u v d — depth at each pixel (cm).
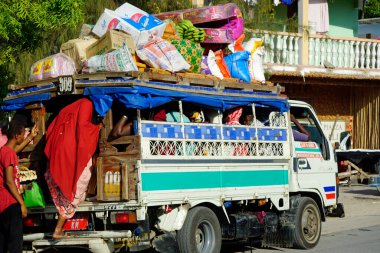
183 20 1243
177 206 1057
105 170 999
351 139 3002
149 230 1016
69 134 988
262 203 1245
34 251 1007
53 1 1191
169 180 1026
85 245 985
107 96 989
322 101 2902
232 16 1306
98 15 1755
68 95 1042
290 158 1307
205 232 1114
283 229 1331
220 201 1127
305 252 1320
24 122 976
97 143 1009
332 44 2630
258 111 1257
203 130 1102
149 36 1096
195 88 1087
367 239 1488
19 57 1569
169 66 1061
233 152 1162
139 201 970
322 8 2866
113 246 997
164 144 1023
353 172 2659
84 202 1009
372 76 2697
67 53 1121
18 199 932
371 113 2933
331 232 1614
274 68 2412
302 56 2519
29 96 1099
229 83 1159
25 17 1166
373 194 2398
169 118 1070
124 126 998
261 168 1231
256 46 1334
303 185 1342
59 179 979
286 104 1289
